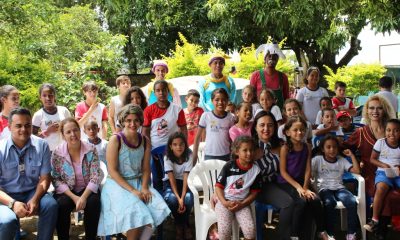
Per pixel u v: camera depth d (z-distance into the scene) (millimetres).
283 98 5145
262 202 3812
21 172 3586
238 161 3688
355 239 3793
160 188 4254
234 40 10500
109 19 12047
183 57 8766
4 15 8086
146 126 4375
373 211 3902
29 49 8227
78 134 3740
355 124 5723
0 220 3268
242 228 3562
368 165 4215
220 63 5059
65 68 9211
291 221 3652
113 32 13383
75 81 7461
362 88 10141
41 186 3561
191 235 4055
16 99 4289
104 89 7684
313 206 3682
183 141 4066
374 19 5695
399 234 4219
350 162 4340
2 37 8156
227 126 4336
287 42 11234
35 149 3627
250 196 3654
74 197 3631
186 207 3908
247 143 3613
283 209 3650
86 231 3654
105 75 8359
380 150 4066
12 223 3307
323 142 4020
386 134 4039
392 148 4020
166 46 11883
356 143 4309
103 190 3623
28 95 6645
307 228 3727
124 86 5219
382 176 3914
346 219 3979
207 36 10836
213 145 4332
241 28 10180
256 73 5168
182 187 4098
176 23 11125
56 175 3746
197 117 5117
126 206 3463
